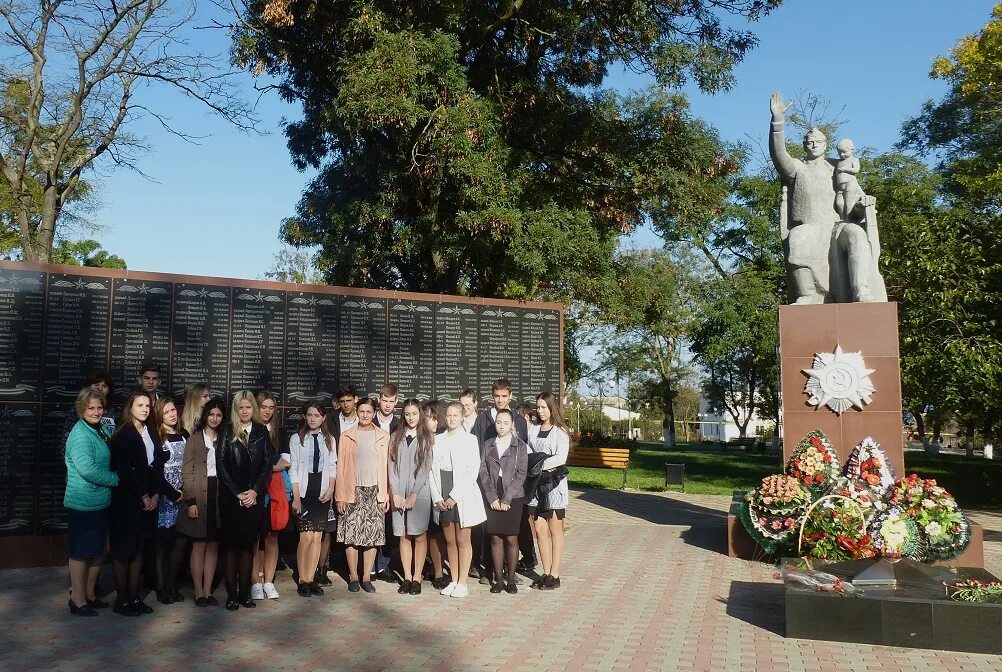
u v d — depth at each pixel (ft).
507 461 26.66
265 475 24.26
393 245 59.36
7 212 75.05
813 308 32.91
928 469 92.63
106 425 26.94
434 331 37.86
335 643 20.17
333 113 53.83
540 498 27.14
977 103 82.74
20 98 52.49
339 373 35.55
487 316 39.01
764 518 30.81
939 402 57.57
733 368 154.40
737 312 98.58
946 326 57.21
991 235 58.49
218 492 23.84
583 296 62.18
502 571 27.12
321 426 26.99
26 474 29.73
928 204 85.81
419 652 19.42
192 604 24.41
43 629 21.22
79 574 22.79
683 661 18.79
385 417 29.60
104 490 23.03
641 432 239.09
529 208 56.54
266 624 22.04
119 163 55.98
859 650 19.84
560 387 40.04
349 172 58.75
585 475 76.69
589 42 63.62
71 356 30.76
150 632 21.07
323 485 26.30
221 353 33.27
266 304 34.32
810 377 32.50
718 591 26.37
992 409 57.52
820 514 27.35
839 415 32.09
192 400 26.13
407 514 26.55
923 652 19.67
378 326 36.63
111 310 31.55
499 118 58.34
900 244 63.77
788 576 22.29
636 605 24.49
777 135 35.37
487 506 26.99
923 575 22.16
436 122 52.70
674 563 31.22
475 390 38.32
